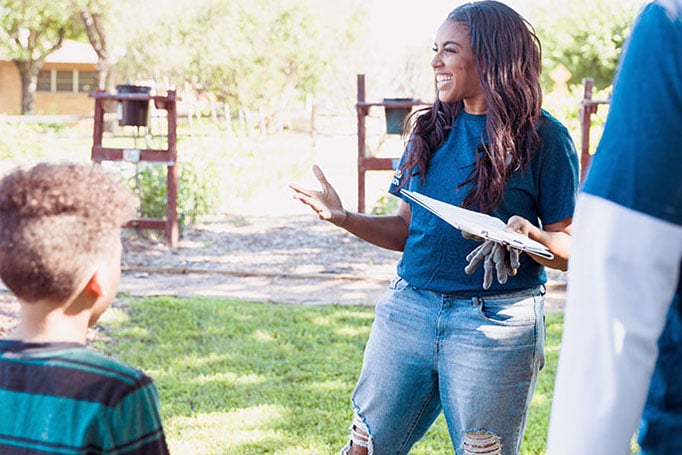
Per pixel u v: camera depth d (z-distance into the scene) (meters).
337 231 11.57
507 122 2.82
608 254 1.42
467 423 2.90
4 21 26.59
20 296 1.80
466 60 2.88
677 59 1.44
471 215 2.74
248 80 22.92
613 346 1.41
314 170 3.22
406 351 2.98
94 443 1.73
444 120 3.01
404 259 3.05
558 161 2.88
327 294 8.17
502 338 2.84
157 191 10.85
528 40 2.89
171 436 4.71
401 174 3.12
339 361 6.03
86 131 24.30
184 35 23.08
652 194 1.41
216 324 6.89
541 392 5.45
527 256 2.88
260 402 5.23
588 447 1.42
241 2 22.81
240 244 10.62
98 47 27.08
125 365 1.81
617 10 25.70
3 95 36.53
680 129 1.42
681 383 1.54
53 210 1.76
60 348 1.79
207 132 19.77
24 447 1.73
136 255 9.73
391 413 3.05
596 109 10.24
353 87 22.19
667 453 1.57
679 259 1.44
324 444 4.64
